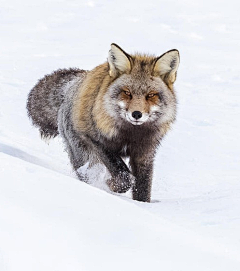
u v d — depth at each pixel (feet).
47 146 53.21
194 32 151.43
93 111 37.04
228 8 195.52
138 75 35.12
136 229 18.19
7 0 200.85
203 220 30.63
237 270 17.40
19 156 41.45
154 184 46.14
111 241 16.75
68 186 20.74
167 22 167.02
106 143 37.45
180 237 19.13
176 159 53.78
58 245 15.25
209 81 92.27
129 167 40.60
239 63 110.11
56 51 118.32
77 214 17.87
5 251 13.82
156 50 124.88
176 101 37.40
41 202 17.99
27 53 113.80
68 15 178.70
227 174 49.49
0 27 152.35
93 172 40.50
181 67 103.65
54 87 45.34
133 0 208.85
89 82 38.63
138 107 34.14
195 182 47.03
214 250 18.98
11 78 86.74
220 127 65.36
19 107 69.46
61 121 42.75
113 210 19.66
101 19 171.32
